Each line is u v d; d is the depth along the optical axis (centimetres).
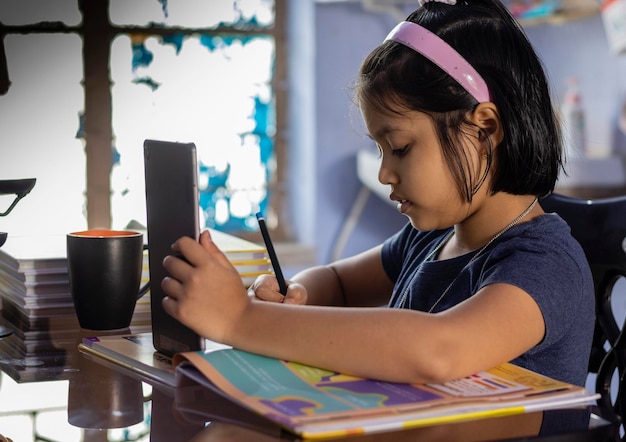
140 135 334
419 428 61
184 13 334
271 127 353
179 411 67
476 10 90
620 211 100
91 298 95
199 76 341
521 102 87
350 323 73
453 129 85
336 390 66
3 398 72
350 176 354
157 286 84
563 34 343
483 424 62
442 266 98
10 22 310
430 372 69
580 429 63
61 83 320
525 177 89
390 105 85
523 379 72
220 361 72
